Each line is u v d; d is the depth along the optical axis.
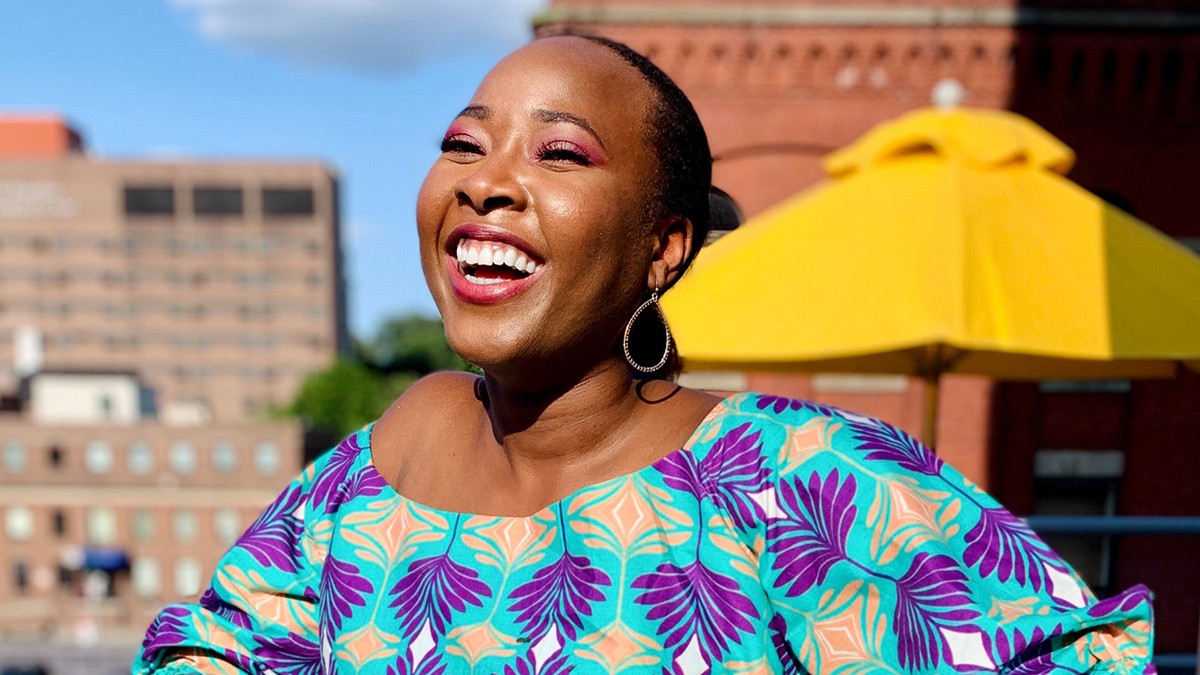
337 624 1.15
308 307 89.06
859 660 0.91
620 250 1.01
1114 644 0.90
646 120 1.03
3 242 87.12
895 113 9.13
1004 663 0.88
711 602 0.96
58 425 48.97
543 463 1.09
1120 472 9.05
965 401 9.15
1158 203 8.92
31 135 99.19
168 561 49.22
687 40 9.16
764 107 9.22
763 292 3.56
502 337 1.00
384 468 1.26
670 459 1.04
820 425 1.01
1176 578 8.18
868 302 3.30
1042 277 3.27
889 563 0.93
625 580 0.98
